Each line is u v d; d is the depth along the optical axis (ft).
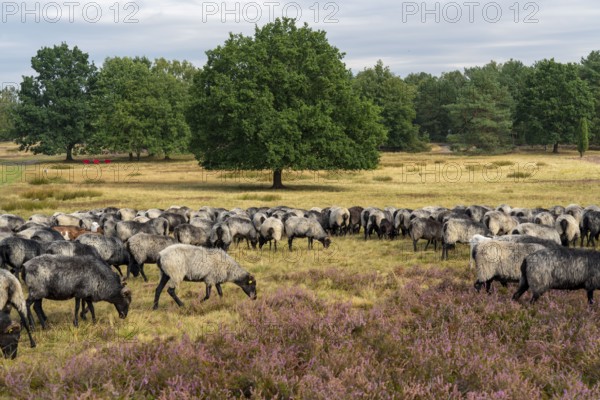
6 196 143.54
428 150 464.65
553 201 137.80
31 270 38.29
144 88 369.91
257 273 62.13
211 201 140.77
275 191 176.55
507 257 45.42
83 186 183.32
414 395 25.53
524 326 36.40
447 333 34.22
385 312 41.39
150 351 31.04
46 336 37.93
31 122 366.22
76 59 382.22
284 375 26.86
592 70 481.05
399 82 463.42
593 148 431.84
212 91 186.91
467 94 437.17
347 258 71.67
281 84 187.62
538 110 400.67
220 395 25.36
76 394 25.02
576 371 28.84
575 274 40.32
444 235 67.87
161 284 46.09
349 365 28.99
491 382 26.89
